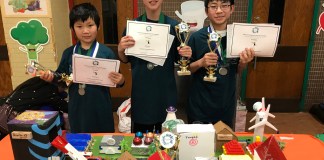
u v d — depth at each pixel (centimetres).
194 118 185
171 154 113
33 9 252
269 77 337
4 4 249
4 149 131
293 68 335
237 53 161
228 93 180
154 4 162
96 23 162
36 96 207
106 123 175
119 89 346
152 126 182
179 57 174
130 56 178
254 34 158
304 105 348
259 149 105
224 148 115
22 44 261
